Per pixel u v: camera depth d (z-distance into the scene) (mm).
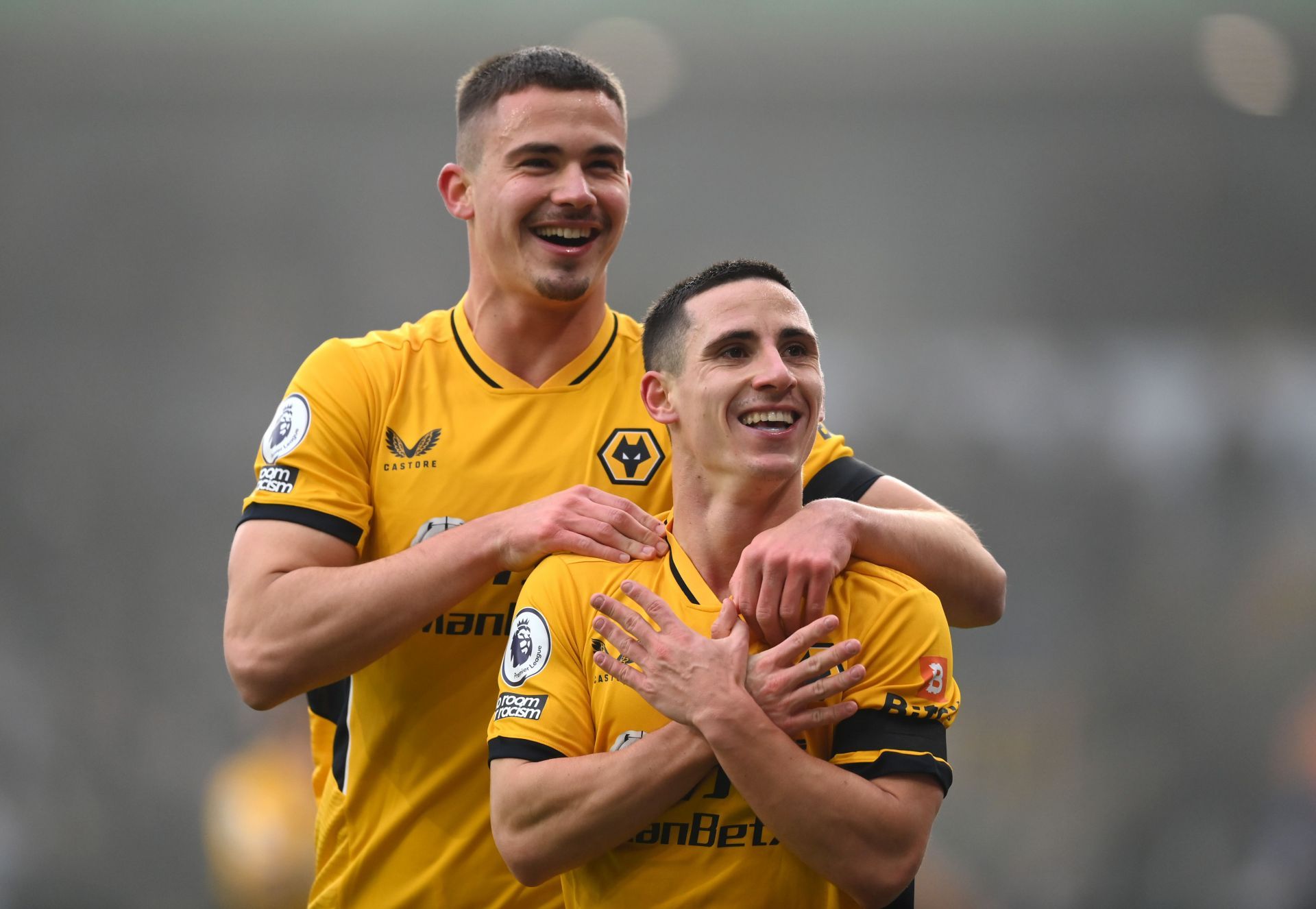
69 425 57781
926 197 60375
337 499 11133
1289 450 58281
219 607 56500
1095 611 56312
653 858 9406
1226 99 58250
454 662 11258
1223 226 59344
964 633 54000
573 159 11156
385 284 59406
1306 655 52625
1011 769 49312
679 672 8930
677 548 10023
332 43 57125
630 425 11508
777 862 9352
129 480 57562
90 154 58188
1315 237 58906
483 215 11391
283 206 59031
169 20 56000
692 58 58688
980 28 57156
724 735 8719
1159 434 59125
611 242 11453
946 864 43438
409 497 11328
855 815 8742
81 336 58312
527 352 11664
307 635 10430
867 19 57281
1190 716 51406
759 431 9445
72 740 51781
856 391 60312
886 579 9758
